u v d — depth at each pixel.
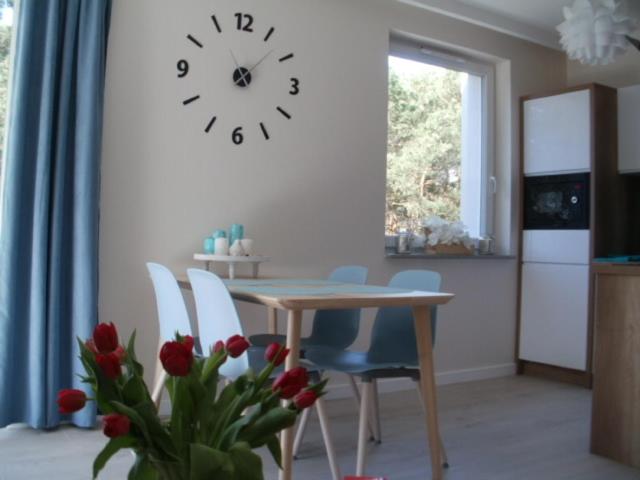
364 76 3.66
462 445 2.71
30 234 2.61
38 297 2.55
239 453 0.65
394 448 2.64
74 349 2.63
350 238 3.58
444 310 4.02
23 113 2.55
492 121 4.47
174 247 3.01
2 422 2.53
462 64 4.32
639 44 2.98
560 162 4.14
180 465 0.64
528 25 4.29
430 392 2.07
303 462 2.44
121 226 2.88
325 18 3.51
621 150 4.12
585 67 4.72
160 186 2.98
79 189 2.63
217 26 3.14
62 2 2.68
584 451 2.66
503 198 4.42
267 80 3.29
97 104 2.68
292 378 0.70
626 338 2.54
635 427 2.48
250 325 3.23
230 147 3.18
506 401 3.54
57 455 2.37
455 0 3.89
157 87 2.98
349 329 2.78
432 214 4.16
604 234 4.00
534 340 4.25
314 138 3.46
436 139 4.20
